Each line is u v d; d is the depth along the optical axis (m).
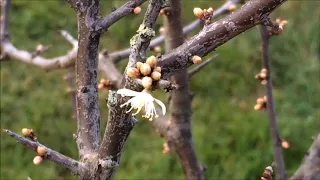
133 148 3.51
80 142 1.01
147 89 0.74
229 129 3.50
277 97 3.73
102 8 4.08
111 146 0.87
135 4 0.97
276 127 1.61
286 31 4.08
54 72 4.00
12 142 3.53
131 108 0.77
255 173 3.25
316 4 4.27
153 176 3.30
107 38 4.17
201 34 0.81
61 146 3.55
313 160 1.47
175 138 1.50
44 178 3.32
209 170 3.28
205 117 3.63
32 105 3.74
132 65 0.78
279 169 1.64
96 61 1.02
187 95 1.45
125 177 3.29
